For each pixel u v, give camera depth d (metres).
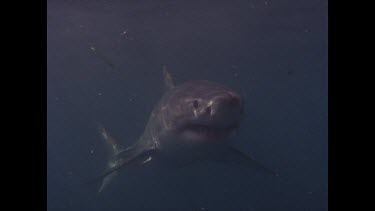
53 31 25.14
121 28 25.11
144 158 8.36
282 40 28.66
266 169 8.27
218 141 5.96
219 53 34.75
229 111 5.34
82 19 22.45
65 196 26.72
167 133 6.87
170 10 21.50
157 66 38.53
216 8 21.11
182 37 28.83
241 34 27.69
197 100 5.79
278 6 20.22
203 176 24.58
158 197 22.73
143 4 19.86
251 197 19.94
